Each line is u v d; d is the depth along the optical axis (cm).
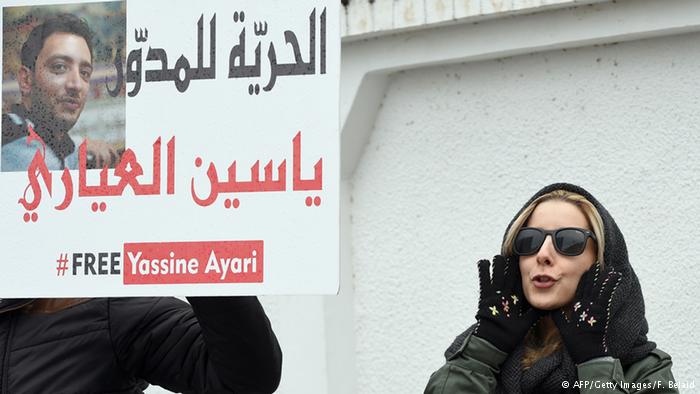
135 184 339
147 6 343
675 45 503
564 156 529
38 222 344
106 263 339
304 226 326
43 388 371
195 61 338
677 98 502
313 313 584
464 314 548
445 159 561
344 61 573
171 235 335
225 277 330
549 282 390
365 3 558
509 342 394
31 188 346
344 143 577
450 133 560
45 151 346
